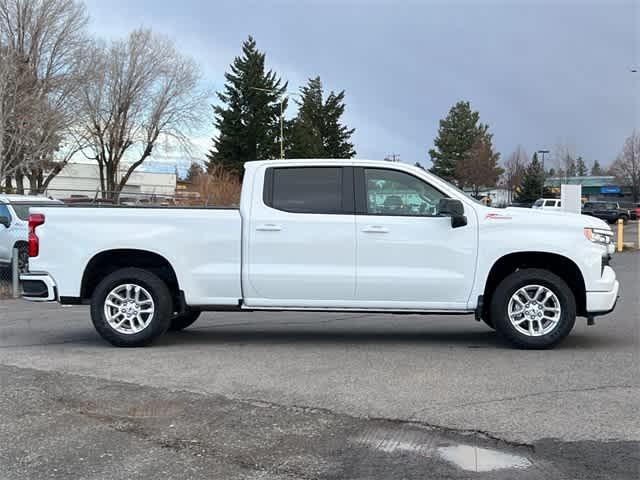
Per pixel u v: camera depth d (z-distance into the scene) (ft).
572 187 84.89
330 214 25.18
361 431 16.05
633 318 32.50
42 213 25.96
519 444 15.15
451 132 285.43
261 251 25.25
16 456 14.64
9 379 20.81
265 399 18.65
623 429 16.05
